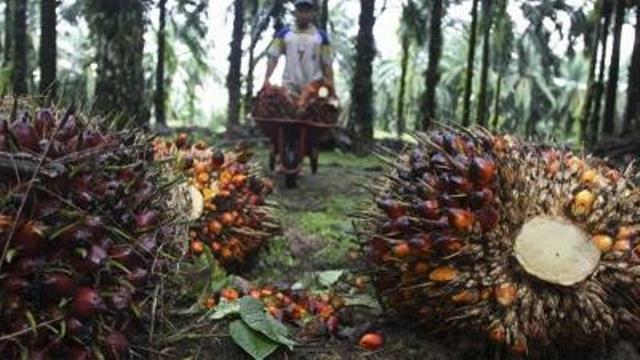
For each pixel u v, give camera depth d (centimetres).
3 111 283
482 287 317
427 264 327
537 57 2688
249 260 489
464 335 336
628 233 319
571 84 3034
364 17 1302
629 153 947
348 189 820
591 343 329
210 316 332
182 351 320
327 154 1229
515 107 2978
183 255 311
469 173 323
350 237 553
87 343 246
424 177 337
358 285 420
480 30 1712
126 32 845
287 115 795
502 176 322
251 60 1766
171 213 301
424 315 343
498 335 313
